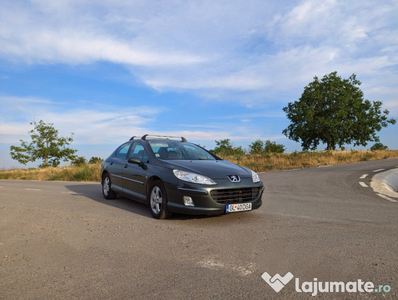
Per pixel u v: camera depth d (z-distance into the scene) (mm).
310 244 3838
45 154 44500
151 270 3031
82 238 4176
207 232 4461
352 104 46688
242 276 2873
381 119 47625
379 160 23844
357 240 3998
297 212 5918
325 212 5914
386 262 3195
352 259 3293
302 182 10914
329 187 9625
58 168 22703
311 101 48094
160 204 5477
